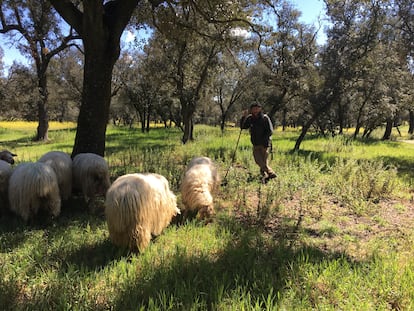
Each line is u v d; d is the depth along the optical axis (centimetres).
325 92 1609
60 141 2752
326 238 561
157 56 2102
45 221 600
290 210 696
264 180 910
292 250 493
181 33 1177
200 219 597
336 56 1572
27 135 3694
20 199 561
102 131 880
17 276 412
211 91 3212
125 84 3553
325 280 409
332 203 755
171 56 2045
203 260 441
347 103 2914
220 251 484
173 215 578
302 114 3269
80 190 712
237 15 1157
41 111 2823
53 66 3291
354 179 872
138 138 2702
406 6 1528
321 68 1675
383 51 1764
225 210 683
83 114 863
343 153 1578
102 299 374
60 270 420
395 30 1584
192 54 2083
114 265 441
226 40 1253
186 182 618
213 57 2103
